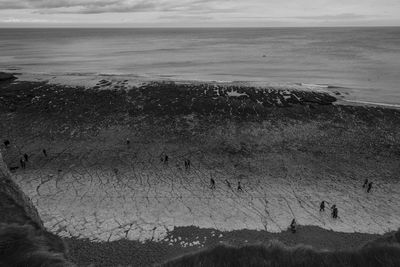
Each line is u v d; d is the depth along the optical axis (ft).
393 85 229.45
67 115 153.17
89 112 156.25
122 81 213.87
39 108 160.66
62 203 89.71
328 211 87.40
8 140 129.90
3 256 37.83
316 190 98.07
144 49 563.89
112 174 107.04
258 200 92.68
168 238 76.02
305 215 85.56
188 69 324.60
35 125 143.43
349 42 652.48
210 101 168.14
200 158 118.01
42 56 444.96
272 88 198.39
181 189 98.22
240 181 103.19
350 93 202.28
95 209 87.20
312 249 38.65
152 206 89.20
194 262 37.29
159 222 82.07
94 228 79.20
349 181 102.99
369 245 40.50
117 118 149.89
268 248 38.88
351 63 342.23
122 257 69.87
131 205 89.51
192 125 142.82
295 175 106.73
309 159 116.57
